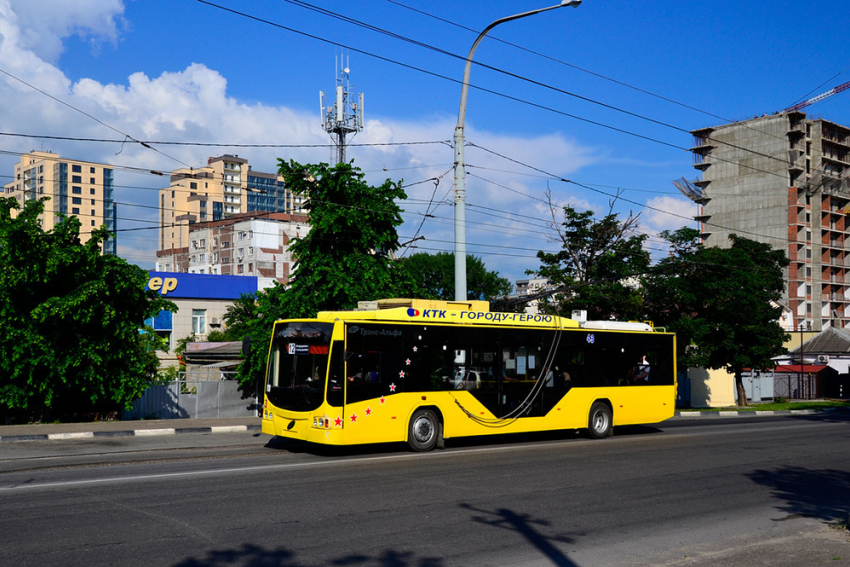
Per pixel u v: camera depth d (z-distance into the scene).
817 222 96.88
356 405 14.64
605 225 34.81
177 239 139.62
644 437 19.47
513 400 17.31
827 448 17.17
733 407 38.69
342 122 58.12
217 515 8.69
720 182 98.75
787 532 8.39
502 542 7.70
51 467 12.51
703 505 9.91
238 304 58.31
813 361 55.03
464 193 20.78
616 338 19.73
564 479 11.87
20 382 19.66
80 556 6.83
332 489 10.61
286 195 159.88
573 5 18.39
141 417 23.72
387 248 25.70
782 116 93.81
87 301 19.22
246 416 25.89
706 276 35.59
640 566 6.89
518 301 27.14
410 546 7.44
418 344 15.84
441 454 15.08
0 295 18.80
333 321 14.80
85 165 138.12
